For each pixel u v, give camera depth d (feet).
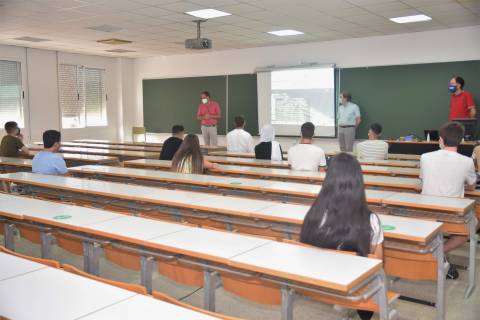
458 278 11.94
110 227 8.05
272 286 6.53
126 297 5.24
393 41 30.17
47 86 38.17
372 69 31.14
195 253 6.59
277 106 35.65
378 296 6.14
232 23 26.14
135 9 22.56
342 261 6.13
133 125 44.98
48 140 15.85
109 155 24.26
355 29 28.19
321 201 7.07
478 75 27.35
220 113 38.78
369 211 7.07
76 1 20.94
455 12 23.35
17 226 10.19
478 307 10.18
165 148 20.76
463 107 25.64
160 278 11.77
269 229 9.58
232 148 25.05
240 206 9.89
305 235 7.16
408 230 7.79
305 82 34.06
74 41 33.17
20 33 29.73
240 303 10.48
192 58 40.22
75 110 40.63
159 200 10.53
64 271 6.06
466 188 12.20
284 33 29.60
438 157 11.59
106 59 42.96
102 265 12.62
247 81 37.09
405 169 16.38
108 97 43.42
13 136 24.07
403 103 30.12
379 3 21.34
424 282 11.59
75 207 9.75
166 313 4.83
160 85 42.52
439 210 10.13
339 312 8.75
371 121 31.48
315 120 33.96
